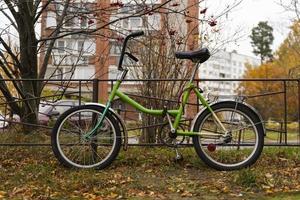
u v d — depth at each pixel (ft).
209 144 16.39
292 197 13.15
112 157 16.56
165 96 21.94
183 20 25.25
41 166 17.02
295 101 85.87
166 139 17.49
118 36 25.14
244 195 13.43
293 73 50.62
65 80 20.47
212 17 28.89
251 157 16.38
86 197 13.46
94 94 19.06
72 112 16.72
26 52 26.53
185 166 17.02
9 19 26.12
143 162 17.52
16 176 15.78
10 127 24.35
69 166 16.52
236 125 16.48
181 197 13.34
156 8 23.15
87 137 16.65
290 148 19.94
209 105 16.44
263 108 125.70
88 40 29.68
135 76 23.07
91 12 24.68
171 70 22.88
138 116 20.49
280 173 15.64
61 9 26.37
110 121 16.63
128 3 23.76
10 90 28.02
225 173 15.90
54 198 13.41
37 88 26.30
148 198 13.30
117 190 13.94
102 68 29.32
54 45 29.01
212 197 13.28
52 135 16.70
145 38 23.71
